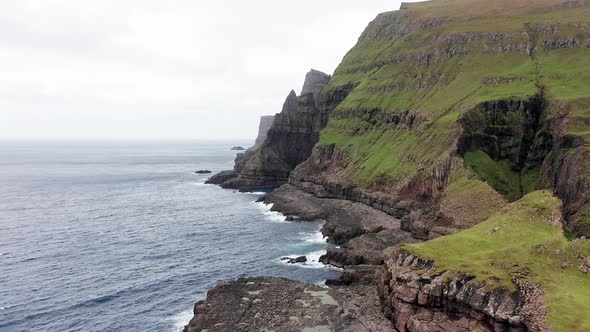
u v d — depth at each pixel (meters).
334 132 198.38
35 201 179.25
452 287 60.19
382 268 76.56
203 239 119.19
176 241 117.06
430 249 70.44
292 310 70.00
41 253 106.00
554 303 52.81
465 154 122.81
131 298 80.50
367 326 65.38
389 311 67.62
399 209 126.69
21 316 73.06
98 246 112.38
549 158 106.81
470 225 96.38
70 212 156.12
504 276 58.88
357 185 152.00
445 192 111.00
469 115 128.88
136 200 181.38
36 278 89.50
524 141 123.56
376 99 190.62
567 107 111.19
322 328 64.62
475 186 106.56
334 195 159.75
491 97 134.38
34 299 79.50
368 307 71.38
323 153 188.62
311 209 147.62
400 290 65.06
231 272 93.31
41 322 71.31
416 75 183.75
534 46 158.75
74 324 70.88
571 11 174.38
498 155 124.38
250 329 64.19
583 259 59.97
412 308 63.03
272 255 104.44
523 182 116.88
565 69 138.25
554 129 109.75
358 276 84.44
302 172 188.00
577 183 84.88
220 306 71.31
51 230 128.88
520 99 126.75
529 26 169.50
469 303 57.72
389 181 141.12
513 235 70.31
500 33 169.12
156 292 83.19
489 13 196.62
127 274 92.31
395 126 168.75
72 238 119.88
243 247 111.19
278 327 64.69
